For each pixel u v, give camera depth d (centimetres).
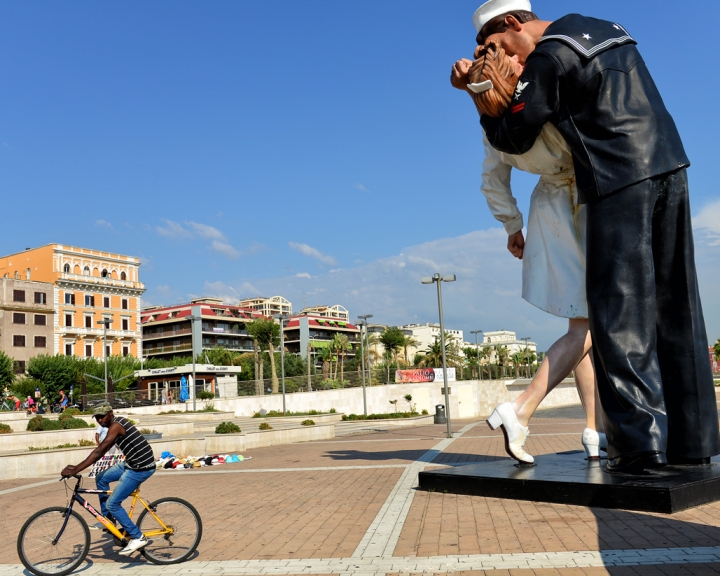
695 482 830
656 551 629
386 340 8381
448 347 7912
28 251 7356
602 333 932
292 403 4572
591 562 606
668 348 977
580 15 1005
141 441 685
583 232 1035
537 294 1066
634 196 926
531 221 1095
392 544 727
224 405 4378
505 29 1066
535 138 1001
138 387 6050
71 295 7225
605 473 940
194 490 1255
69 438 2147
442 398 4909
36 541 663
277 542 769
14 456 1623
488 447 1872
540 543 689
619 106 934
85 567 687
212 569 659
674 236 959
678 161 942
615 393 917
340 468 1502
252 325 6247
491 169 1170
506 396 5406
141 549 678
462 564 627
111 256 7738
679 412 972
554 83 953
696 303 969
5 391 5553
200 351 8788
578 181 978
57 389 5772
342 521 878
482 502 947
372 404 4797
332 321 10681
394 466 1467
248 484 1312
